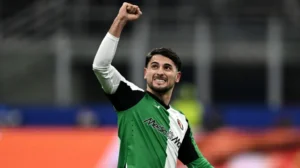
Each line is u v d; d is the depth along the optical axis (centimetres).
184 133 2092
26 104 8656
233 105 9006
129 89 2028
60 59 8281
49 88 8800
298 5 8531
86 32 8644
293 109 7375
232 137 3750
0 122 7512
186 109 6369
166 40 8631
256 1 8431
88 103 9156
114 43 1980
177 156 2070
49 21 8600
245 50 8656
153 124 2020
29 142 3709
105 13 8581
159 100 2055
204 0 8400
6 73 8775
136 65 7831
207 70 8112
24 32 8600
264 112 7388
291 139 3734
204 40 8162
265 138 3728
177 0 8588
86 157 3669
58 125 7625
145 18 8162
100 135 3759
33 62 8762
